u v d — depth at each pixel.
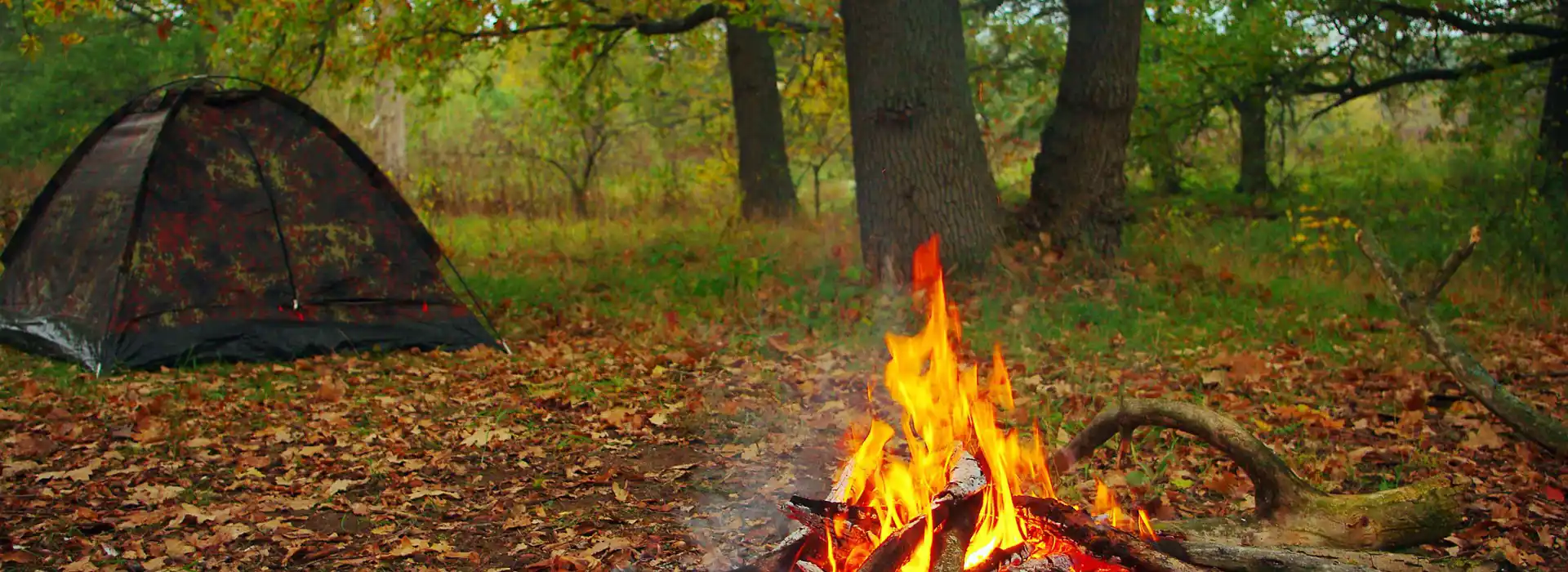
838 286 10.45
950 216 10.74
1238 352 8.35
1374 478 5.57
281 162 8.92
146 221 8.30
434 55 14.30
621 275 12.13
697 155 25.59
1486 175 18.31
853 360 8.27
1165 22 15.60
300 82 13.87
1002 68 18.38
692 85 23.80
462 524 4.93
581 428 6.54
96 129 9.03
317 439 6.25
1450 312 9.48
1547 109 16.03
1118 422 4.29
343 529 4.87
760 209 18.64
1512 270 11.00
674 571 4.29
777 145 18.81
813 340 8.93
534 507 5.13
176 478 5.53
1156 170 16.42
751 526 4.80
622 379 7.68
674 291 11.14
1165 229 13.63
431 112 15.95
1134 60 11.48
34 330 8.47
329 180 9.05
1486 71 14.34
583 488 5.44
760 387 7.48
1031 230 11.69
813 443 6.16
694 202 20.98
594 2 15.03
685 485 5.46
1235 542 3.63
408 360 8.46
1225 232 14.23
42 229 8.89
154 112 8.78
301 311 8.65
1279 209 16.72
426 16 13.81
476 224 17.53
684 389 7.43
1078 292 10.31
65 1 12.68
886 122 10.80
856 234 15.20
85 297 8.26
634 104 23.55
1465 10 13.80
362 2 12.81
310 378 7.85
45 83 20.00
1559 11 13.87
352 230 9.00
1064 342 8.66
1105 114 11.50
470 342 9.00
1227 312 9.81
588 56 19.08
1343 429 6.43
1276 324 9.27
